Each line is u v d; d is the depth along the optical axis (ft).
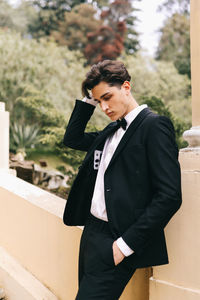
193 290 5.83
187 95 43.11
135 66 43.96
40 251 8.60
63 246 7.93
